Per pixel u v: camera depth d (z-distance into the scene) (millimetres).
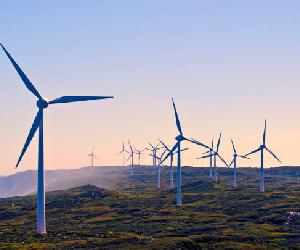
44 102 183000
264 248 158375
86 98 182500
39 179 191375
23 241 184125
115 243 169750
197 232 198000
